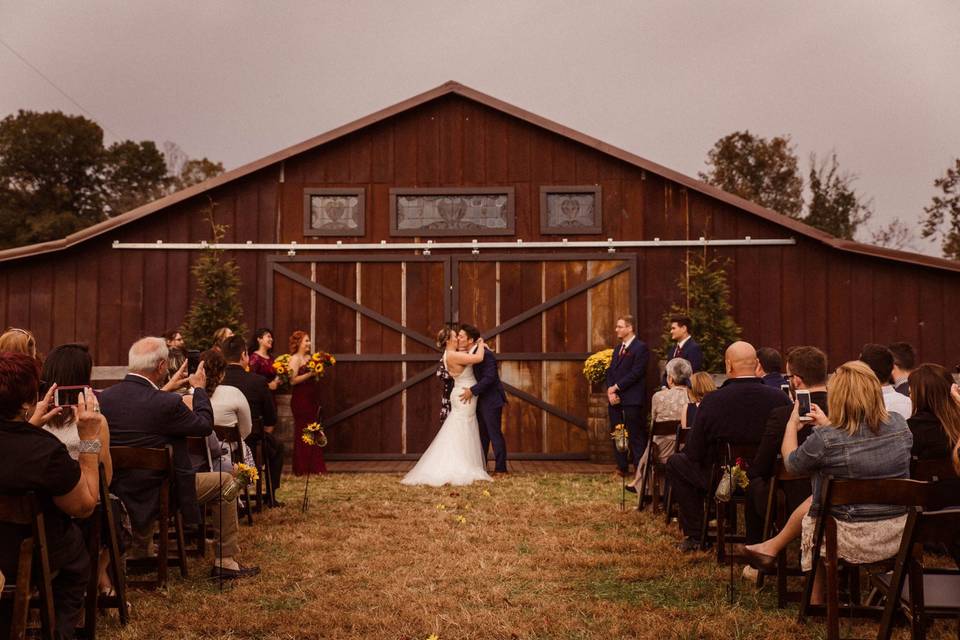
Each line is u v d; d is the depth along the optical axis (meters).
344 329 12.26
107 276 12.14
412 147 12.38
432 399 12.20
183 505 5.25
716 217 12.16
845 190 37.81
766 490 5.29
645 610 4.68
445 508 7.96
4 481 3.44
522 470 10.96
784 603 4.70
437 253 12.31
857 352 11.90
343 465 11.62
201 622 4.46
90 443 3.80
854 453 4.12
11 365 3.50
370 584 5.25
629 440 10.36
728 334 11.48
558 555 5.96
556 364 12.19
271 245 12.27
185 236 12.23
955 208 33.56
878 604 4.56
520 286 12.24
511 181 12.33
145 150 43.56
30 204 40.81
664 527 6.98
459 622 4.48
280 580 5.35
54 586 3.82
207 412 5.75
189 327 11.78
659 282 12.16
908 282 11.89
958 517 3.50
